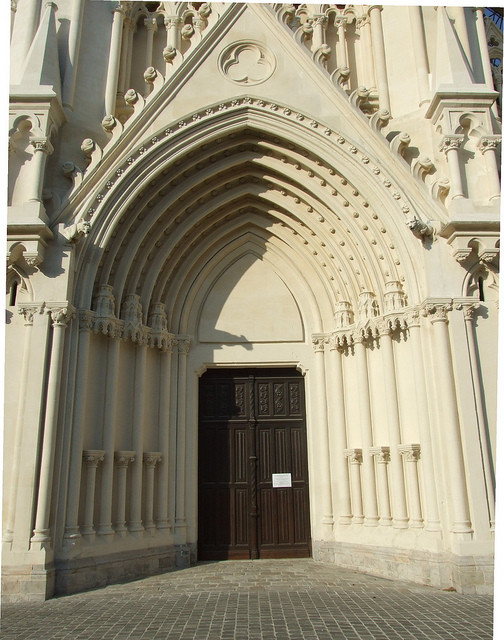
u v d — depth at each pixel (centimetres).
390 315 1058
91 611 748
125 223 1099
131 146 1092
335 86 1150
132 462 1064
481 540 884
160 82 1148
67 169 1059
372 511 1070
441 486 944
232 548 1179
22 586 827
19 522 862
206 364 1245
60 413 940
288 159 1195
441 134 1091
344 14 1368
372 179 1095
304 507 1208
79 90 1150
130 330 1088
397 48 1234
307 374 1247
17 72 1142
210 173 1190
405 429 1041
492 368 977
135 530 1027
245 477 1220
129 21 1303
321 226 1234
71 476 936
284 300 1295
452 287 997
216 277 1305
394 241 1067
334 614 718
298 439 1245
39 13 1192
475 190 1034
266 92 1153
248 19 1200
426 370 997
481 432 936
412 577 938
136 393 1097
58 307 955
